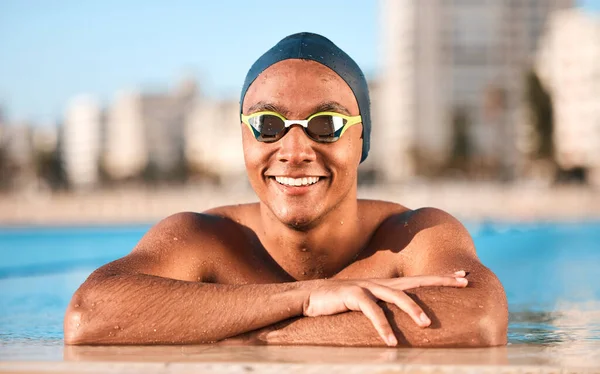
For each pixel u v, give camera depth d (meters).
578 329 2.55
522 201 30.61
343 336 1.85
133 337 1.90
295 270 2.26
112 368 1.55
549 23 86.06
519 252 9.94
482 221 20.53
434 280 1.93
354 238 2.27
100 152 114.31
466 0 85.75
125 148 119.00
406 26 86.06
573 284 5.54
